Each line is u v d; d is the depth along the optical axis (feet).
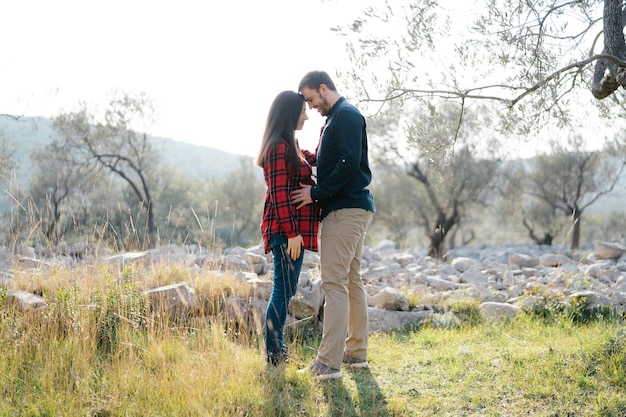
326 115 11.78
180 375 10.48
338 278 11.35
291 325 14.75
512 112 13.99
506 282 22.91
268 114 11.60
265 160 11.35
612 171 69.51
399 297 17.16
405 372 12.03
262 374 10.98
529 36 12.60
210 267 18.03
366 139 11.58
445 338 14.97
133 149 64.03
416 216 71.61
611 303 18.02
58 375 10.52
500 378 11.28
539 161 72.33
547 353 12.37
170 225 60.44
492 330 15.79
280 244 11.51
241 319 13.41
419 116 14.37
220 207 81.87
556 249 66.13
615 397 9.86
